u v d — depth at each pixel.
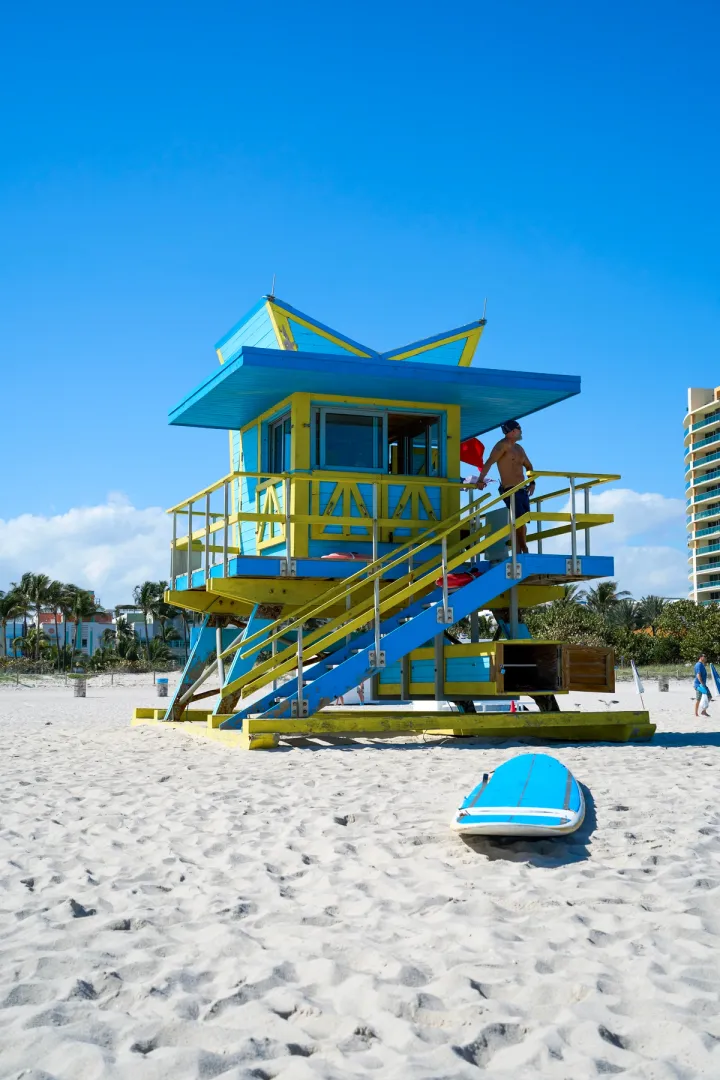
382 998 4.06
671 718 25.19
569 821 6.61
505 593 15.12
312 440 14.69
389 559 14.89
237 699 14.65
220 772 10.48
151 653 97.69
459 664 14.13
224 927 5.08
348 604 14.20
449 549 14.69
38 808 8.63
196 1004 4.09
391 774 10.09
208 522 14.48
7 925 5.29
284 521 13.70
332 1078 3.37
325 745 13.09
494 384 14.48
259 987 4.25
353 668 12.96
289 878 6.16
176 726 16.28
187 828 7.62
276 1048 3.65
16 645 108.81
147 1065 3.50
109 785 9.87
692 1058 3.46
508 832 6.53
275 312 15.14
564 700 35.66
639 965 4.39
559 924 5.02
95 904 5.65
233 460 17.84
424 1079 3.33
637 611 101.88
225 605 16.33
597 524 14.45
